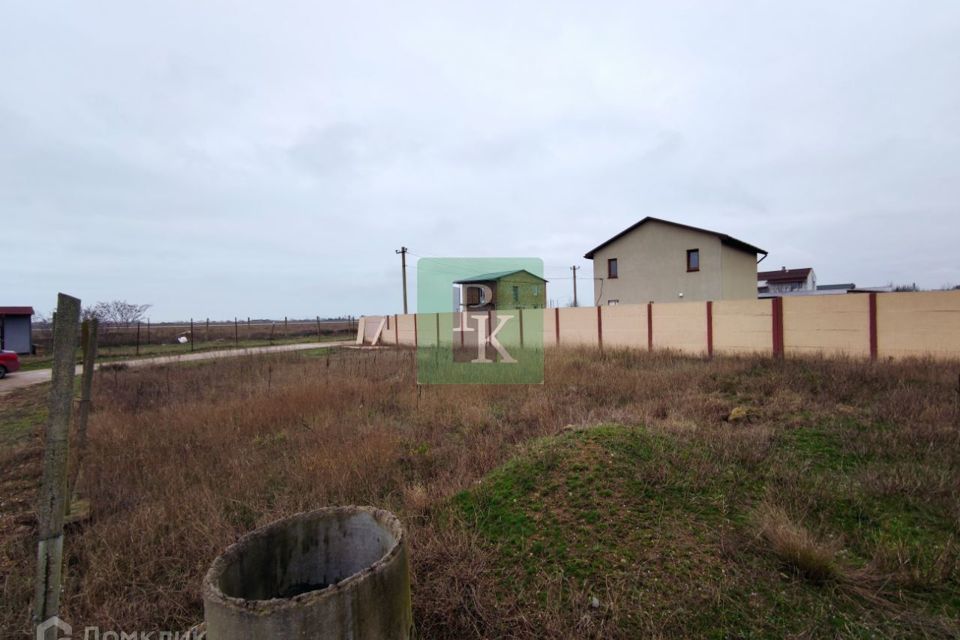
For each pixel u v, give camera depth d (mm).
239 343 24812
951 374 6621
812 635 1888
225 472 4121
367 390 7453
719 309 11422
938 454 3689
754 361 9125
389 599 1652
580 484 3084
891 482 3148
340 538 2184
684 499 2941
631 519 2719
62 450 1735
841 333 9422
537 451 3705
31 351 20047
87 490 3754
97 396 7961
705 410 5582
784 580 2225
